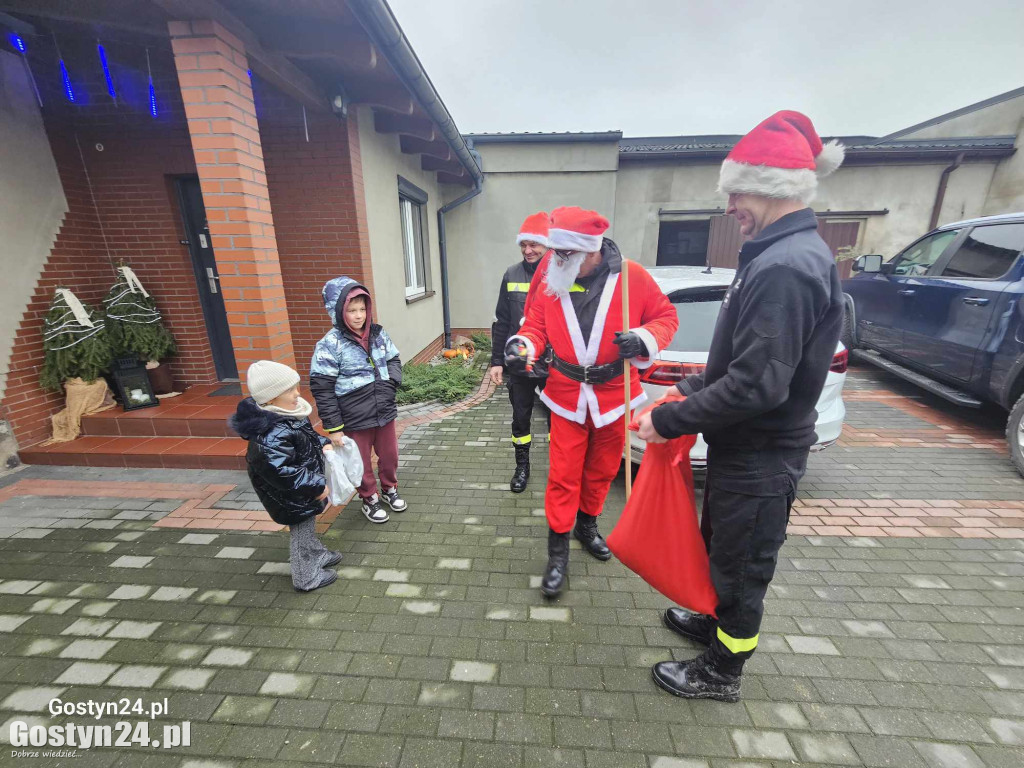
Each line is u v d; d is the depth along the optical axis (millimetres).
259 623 2092
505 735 1605
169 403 4078
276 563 2494
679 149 8312
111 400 3977
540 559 2541
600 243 1919
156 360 4133
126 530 2766
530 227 2951
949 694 1746
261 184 3199
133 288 4078
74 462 3508
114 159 4070
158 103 3939
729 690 1688
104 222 4199
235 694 1756
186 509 2982
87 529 2771
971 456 3803
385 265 5426
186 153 4059
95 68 3801
